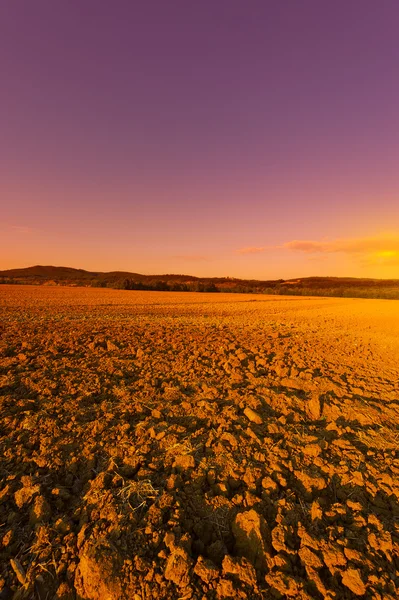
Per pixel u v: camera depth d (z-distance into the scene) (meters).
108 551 2.05
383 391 5.70
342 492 2.83
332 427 4.03
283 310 25.94
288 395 5.07
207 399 4.70
